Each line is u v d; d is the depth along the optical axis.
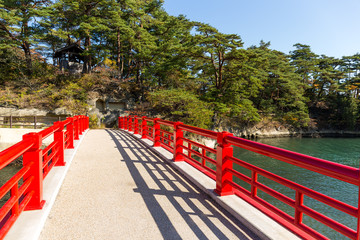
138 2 33.00
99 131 17.27
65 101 27.92
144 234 2.60
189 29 34.56
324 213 11.80
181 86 33.72
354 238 1.63
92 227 2.74
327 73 53.00
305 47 59.88
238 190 3.22
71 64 34.16
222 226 2.77
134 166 5.66
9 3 27.56
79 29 31.59
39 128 21.50
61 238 2.50
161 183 4.37
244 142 2.94
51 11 28.50
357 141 37.56
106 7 31.72
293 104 43.91
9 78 29.84
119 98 33.09
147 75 32.31
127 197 3.68
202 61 31.50
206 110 25.64
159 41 36.66
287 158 2.23
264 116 43.25
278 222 2.59
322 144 33.56
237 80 28.81
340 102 52.12
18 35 29.50
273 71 41.88
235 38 24.75
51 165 4.41
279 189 14.73
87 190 3.98
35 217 2.66
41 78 30.73
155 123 8.00
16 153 2.10
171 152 6.79
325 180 16.48
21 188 2.40
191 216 3.03
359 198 1.59
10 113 25.59
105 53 33.53
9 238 2.24
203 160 4.54
